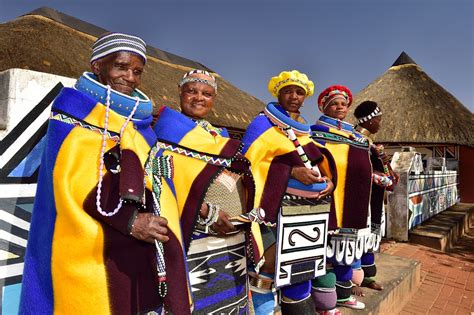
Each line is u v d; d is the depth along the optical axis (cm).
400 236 795
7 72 204
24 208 204
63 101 156
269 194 257
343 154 350
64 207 144
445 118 1748
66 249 145
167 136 212
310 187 276
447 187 1210
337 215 346
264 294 271
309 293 288
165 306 164
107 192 149
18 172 202
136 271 155
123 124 159
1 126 199
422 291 546
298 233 274
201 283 210
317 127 362
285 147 264
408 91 1922
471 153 1773
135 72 171
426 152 1791
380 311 399
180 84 238
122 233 148
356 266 402
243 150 266
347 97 368
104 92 161
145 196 165
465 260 710
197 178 205
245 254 233
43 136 212
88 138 153
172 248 168
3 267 196
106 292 146
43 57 946
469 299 520
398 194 796
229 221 211
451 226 879
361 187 349
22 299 156
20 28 1071
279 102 294
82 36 1239
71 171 147
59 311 147
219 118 1320
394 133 1738
